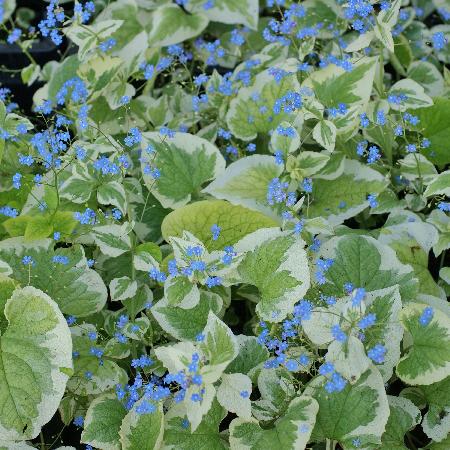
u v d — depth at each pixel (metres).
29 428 1.67
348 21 2.10
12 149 1.93
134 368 1.83
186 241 1.71
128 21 2.17
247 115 1.98
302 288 1.70
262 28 2.22
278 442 1.64
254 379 1.72
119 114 2.03
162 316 1.75
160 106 2.02
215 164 1.89
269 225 1.81
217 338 1.65
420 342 1.69
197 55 2.17
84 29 1.92
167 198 1.87
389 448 1.68
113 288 1.76
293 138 1.83
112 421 1.70
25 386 1.68
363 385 1.66
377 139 1.94
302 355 1.66
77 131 2.00
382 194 1.90
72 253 1.79
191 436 1.68
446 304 1.75
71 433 1.82
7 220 1.81
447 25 2.16
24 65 2.22
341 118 1.86
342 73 1.89
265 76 1.97
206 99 1.98
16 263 1.79
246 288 1.86
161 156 1.88
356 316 1.63
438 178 1.80
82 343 1.77
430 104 1.87
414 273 1.76
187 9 2.16
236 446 1.65
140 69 2.04
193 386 1.62
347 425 1.66
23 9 2.31
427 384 1.67
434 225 1.86
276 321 1.70
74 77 2.01
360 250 1.76
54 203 1.79
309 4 2.15
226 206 1.79
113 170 1.74
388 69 2.19
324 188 1.91
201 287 1.82
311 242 1.78
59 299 1.79
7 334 1.70
